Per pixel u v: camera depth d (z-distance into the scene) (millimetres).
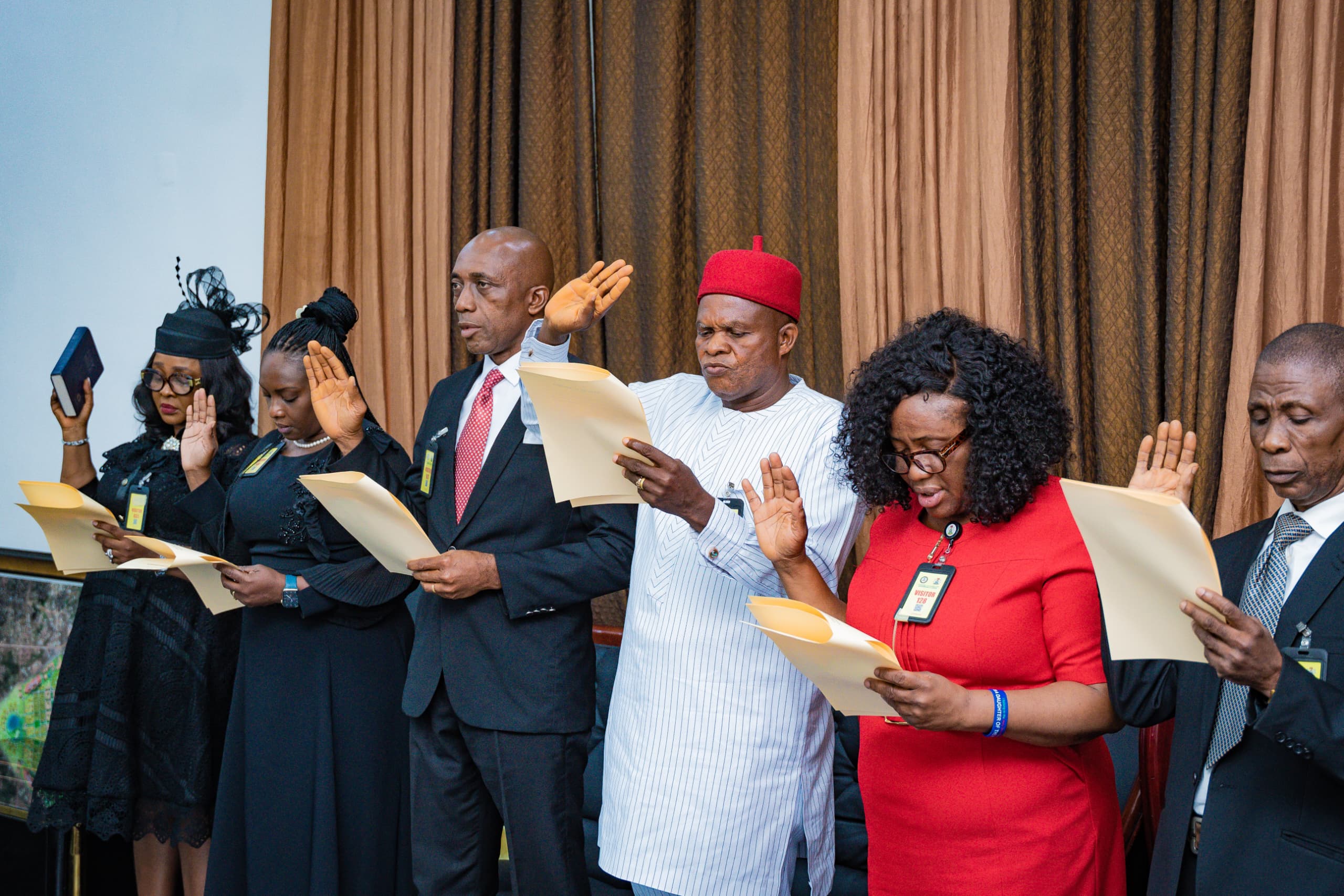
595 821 2900
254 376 3934
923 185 2848
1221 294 2463
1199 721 1562
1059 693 1539
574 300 2129
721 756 1978
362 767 2619
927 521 1744
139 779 2932
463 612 2330
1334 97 2328
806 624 1474
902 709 1465
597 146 3379
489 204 3588
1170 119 2582
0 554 4301
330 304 2750
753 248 2131
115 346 4383
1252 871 1432
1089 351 2738
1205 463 2477
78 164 4465
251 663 2648
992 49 2721
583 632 2369
